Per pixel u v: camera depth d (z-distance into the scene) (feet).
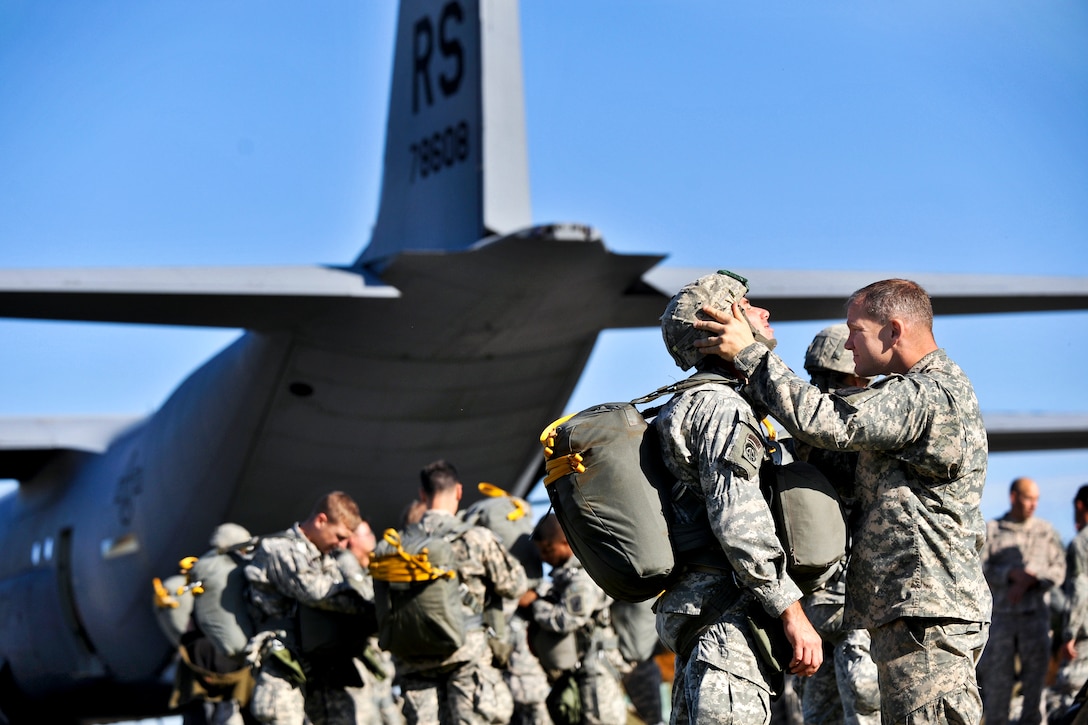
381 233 40.14
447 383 36.55
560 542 20.71
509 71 36.09
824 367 15.38
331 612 19.90
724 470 10.44
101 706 54.75
